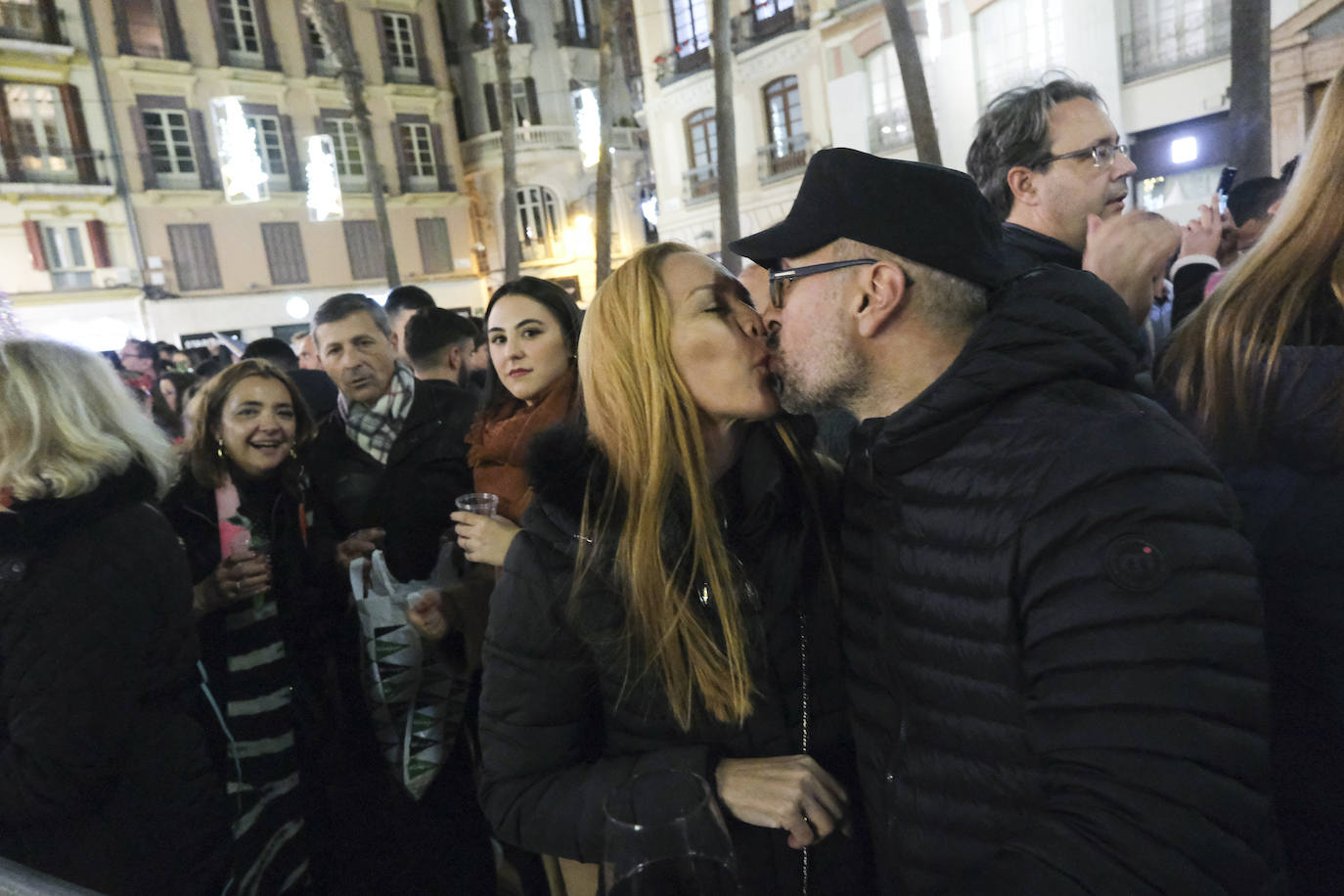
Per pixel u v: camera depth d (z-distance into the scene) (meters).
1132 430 0.71
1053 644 0.70
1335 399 0.87
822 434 1.49
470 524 1.67
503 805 1.02
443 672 1.82
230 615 1.79
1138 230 1.27
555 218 23.53
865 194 0.84
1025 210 1.72
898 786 0.88
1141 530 0.66
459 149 23.42
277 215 20.09
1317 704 0.94
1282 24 7.66
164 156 18.73
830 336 0.87
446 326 2.85
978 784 0.79
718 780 0.95
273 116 20.06
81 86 17.59
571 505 0.98
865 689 0.96
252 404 1.85
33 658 1.16
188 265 19.02
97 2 17.59
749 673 0.99
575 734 1.04
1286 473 0.94
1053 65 9.56
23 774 1.16
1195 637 0.64
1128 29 8.92
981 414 0.78
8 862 0.70
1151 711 0.64
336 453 2.22
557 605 0.98
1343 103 0.89
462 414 2.29
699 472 0.98
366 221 21.50
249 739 1.77
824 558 1.06
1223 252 2.13
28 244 17.16
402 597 1.78
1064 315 0.77
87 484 1.21
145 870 1.31
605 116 12.07
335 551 2.08
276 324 20.17
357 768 1.94
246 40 19.69
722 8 9.33
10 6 16.77
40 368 1.24
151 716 1.32
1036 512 0.72
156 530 1.33
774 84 13.80
